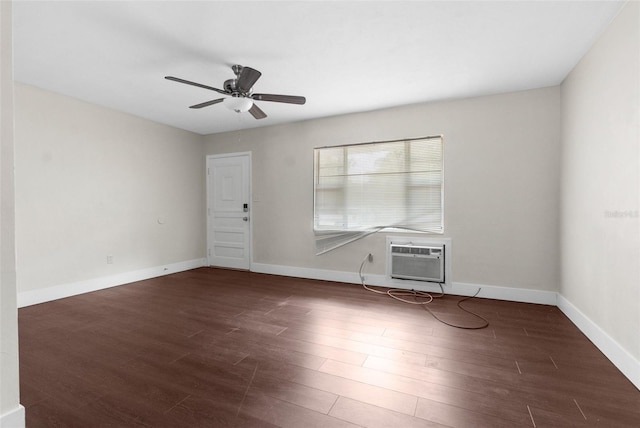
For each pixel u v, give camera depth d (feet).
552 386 5.75
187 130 16.56
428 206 12.25
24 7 6.25
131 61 8.72
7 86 4.19
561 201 10.11
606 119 6.98
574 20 6.76
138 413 4.98
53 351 7.15
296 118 14.33
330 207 14.15
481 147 11.35
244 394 5.51
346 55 8.37
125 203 13.55
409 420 4.83
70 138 11.58
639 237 5.75
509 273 11.05
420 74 9.55
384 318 9.33
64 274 11.46
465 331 8.34
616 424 4.72
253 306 10.47
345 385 5.80
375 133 13.08
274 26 7.04
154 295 11.76
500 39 7.56
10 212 4.22
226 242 16.99
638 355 5.74
